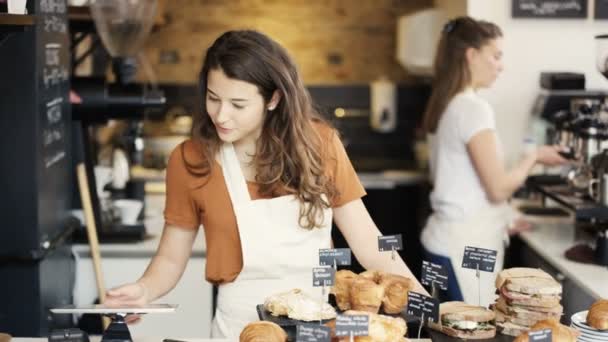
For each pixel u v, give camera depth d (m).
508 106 4.88
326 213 2.79
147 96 4.04
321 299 2.65
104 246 4.16
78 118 4.04
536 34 4.84
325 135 2.84
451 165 4.14
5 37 2.81
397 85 6.96
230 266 2.80
